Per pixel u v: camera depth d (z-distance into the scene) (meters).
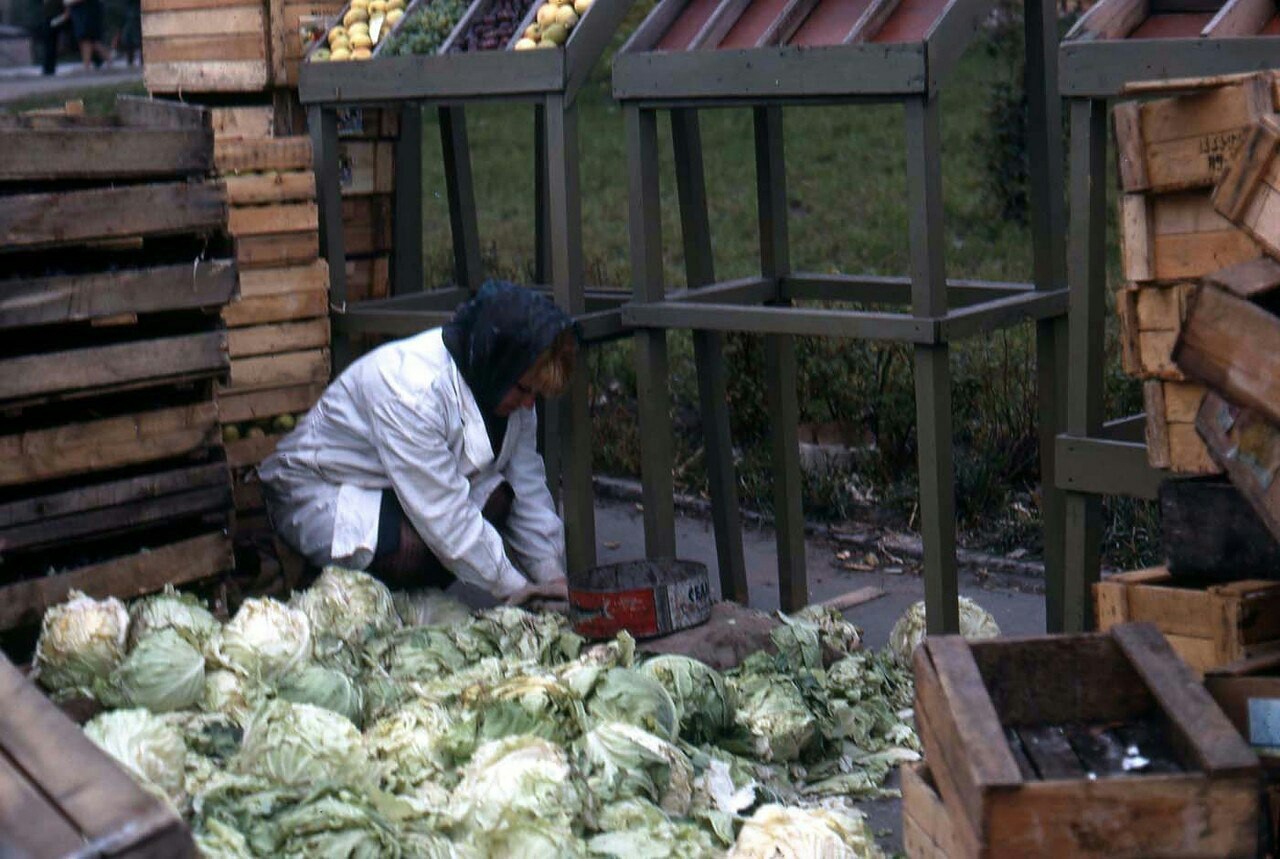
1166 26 3.93
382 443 4.54
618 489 6.81
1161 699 2.57
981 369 6.68
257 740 3.13
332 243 5.42
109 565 4.21
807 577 5.71
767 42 4.40
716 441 5.28
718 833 3.12
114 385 4.17
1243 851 2.34
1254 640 3.22
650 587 4.18
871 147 13.66
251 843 2.69
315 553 4.78
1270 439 2.72
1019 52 10.48
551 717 3.36
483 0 5.11
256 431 5.26
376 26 5.29
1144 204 3.39
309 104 5.34
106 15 22.47
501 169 14.62
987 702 2.50
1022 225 10.30
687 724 3.65
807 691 3.96
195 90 5.70
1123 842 2.34
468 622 4.23
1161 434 3.46
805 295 5.40
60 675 3.78
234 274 4.35
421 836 2.78
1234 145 3.17
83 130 4.08
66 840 1.67
